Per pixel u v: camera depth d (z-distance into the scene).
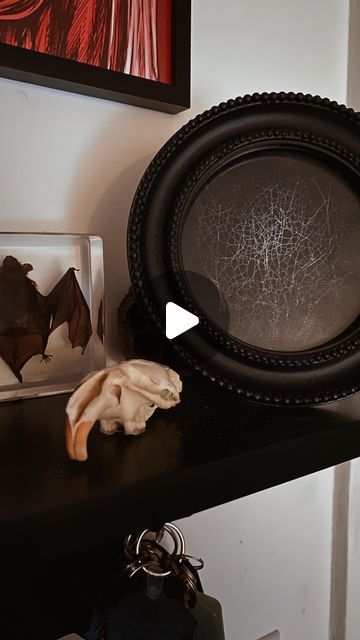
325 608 0.78
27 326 0.44
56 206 0.50
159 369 0.38
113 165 0.53
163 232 0.45
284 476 0.39
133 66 0.52
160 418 0.44
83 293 0.47
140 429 0.39
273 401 0.44
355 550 0.75
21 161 0.47
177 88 0.54
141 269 0.44
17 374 0.44
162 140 0.56
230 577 0.66
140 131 0.54
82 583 0.48
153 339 0.51
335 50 0.70
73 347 0.47
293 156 0.50
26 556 0.27
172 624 0.46
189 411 0.46
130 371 0.36
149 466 0.33
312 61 0.68
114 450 0.36
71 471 0.32
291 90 0.66
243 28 0.61
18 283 0.44
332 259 0.51
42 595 0.46
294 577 0.73
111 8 0.50
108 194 0.53
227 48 0.60
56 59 0.46
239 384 0.44
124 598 0.47
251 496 0.68
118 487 0.30
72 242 0.47
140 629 0.46
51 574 0.46
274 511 0.70
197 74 0.58
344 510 0.76
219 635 0.48
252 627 0.69
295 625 0.74
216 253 0.47
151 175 0.44
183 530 0.61
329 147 0.49
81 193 0.51
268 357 0.45
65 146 0.50
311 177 0.50
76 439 0.33
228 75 0.60
